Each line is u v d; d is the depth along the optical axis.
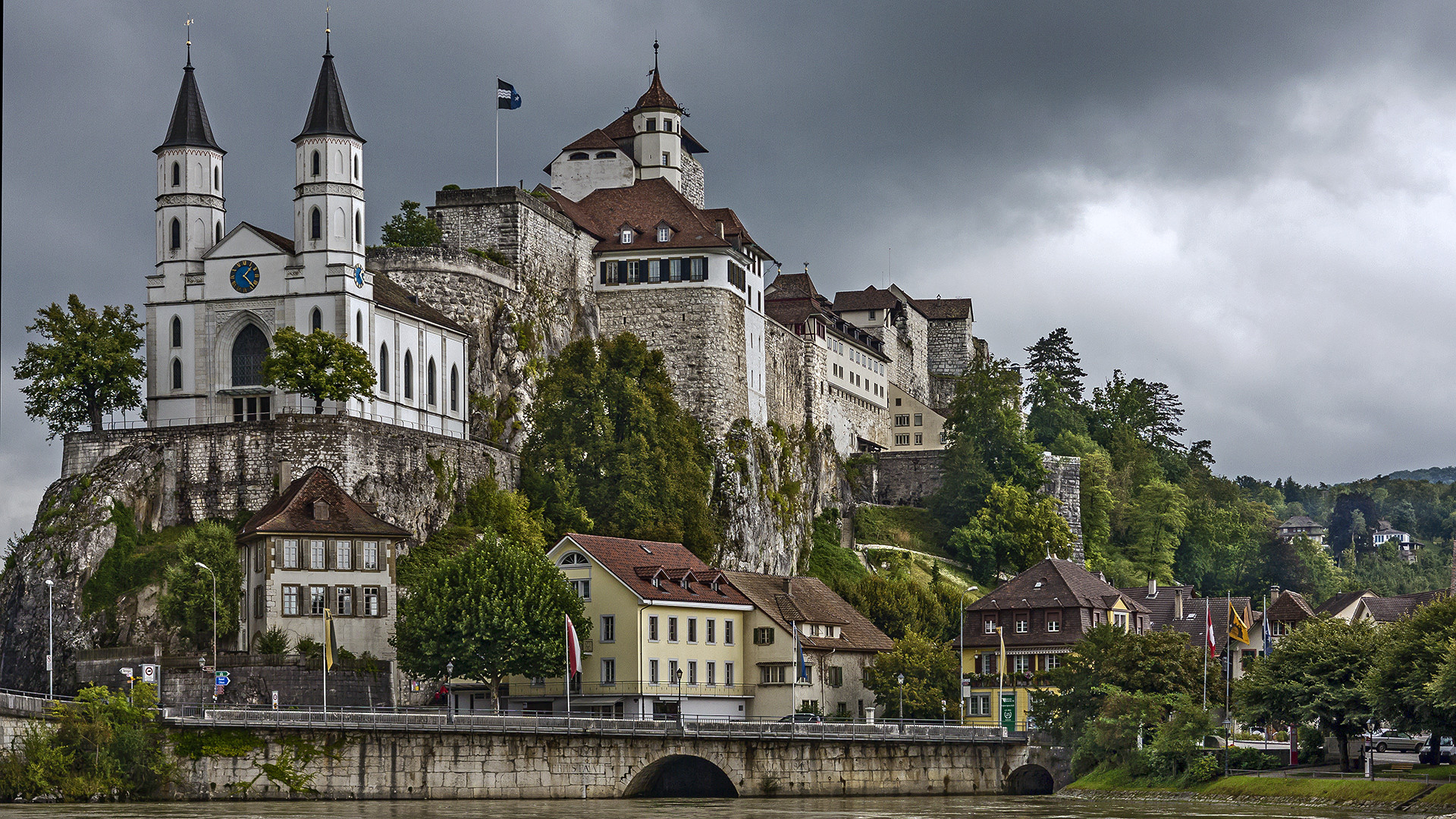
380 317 132.38
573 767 96.56
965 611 138.50
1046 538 198.12
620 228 169.00
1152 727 109.75
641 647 114.88
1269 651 127.50
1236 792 101.12
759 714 123.12
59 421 132.25
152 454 125.25
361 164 131.75
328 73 131.38
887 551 189.12
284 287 129.25
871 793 106.50
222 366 130.25
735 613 123.69
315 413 124.56
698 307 165.50
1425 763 105.62
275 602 109.44
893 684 124.75
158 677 100.25
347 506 114.81
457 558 110.62
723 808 92.25
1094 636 118.50
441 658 105.31
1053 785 114.00
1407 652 95.31
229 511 123.38
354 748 90.94
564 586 111.75
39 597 118.88
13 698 86.38
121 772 87.88
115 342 132.25
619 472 144.50
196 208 132.50
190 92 134.50
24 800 85.00
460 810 86.62
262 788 89.25
